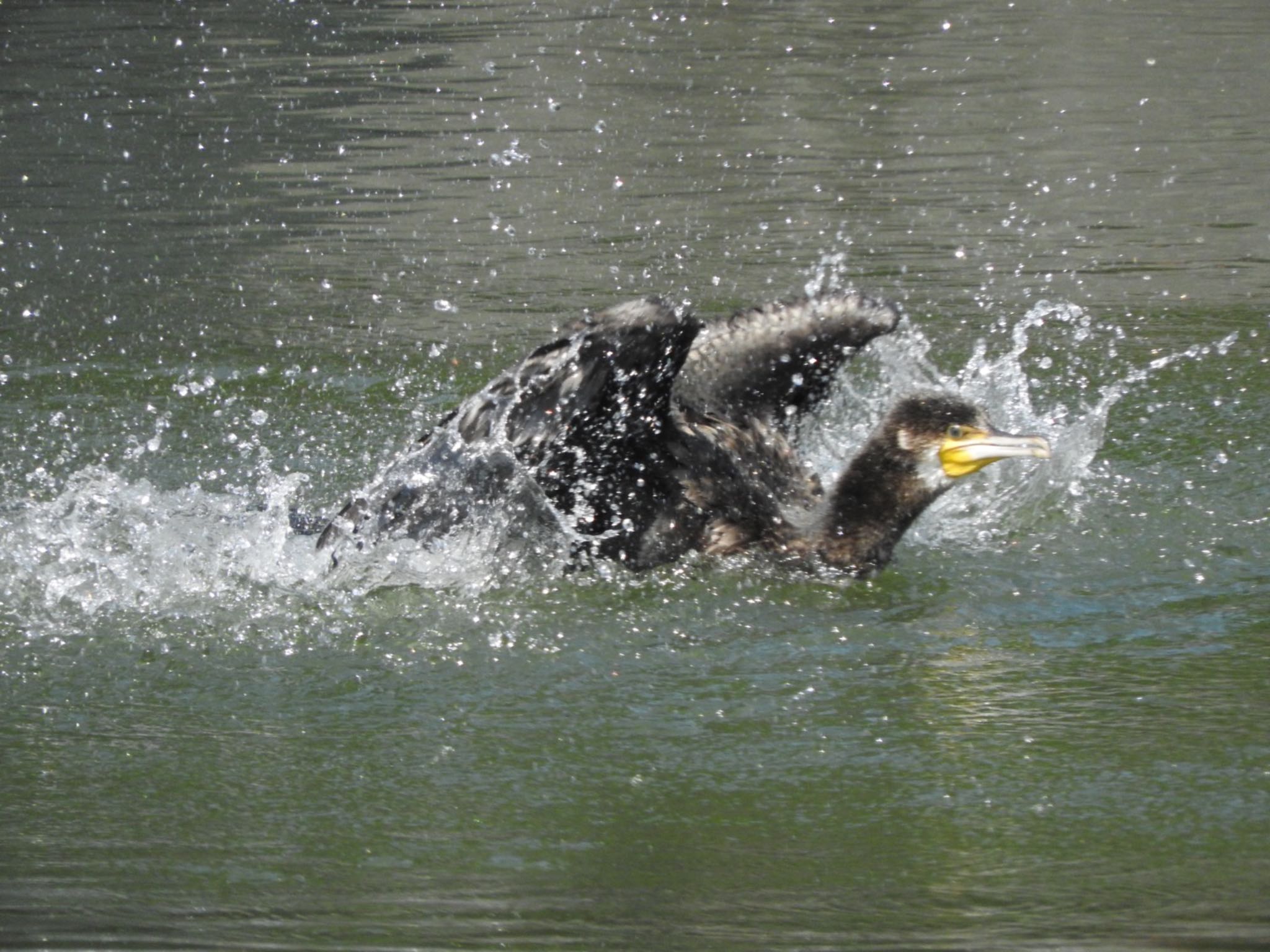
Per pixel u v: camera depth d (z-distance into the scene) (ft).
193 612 34.81
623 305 35.12
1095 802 25.58
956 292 60.39
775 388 40.34
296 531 38.60
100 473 43.19
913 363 48.14
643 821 25.27
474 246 67.41
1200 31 113.80
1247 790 25.89
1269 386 49.62
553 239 68.33
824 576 36.96
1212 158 79.56
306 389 50.78
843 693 30.42
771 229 69.26
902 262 64.34
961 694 30.19
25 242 68.80
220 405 49.29
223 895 22.75
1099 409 45.75
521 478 36.81
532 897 22.49
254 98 97.40
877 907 22.02
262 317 58.29
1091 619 33.91
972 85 98.48
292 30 119.03
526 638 33.60
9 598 35.45
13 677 31.73
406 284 62.23
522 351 54.19
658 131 88.17
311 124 90.48
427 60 107.76
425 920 21.72
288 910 22.17
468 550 36.70
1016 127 87.35
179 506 40.52
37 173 80.69
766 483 38.55
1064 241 66.85
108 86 100.94
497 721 29.50
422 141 86.02
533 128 88.79
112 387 50.96
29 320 58.13
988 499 41.14
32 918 21.99
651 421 36.65
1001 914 21.77
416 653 32.83
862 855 23.94
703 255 65.46
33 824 25.41
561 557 37.01
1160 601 34.78
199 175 79.56
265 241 68.54
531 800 26.13
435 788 26.63
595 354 34.81
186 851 24.38
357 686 31.24
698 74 103.55
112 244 68.44
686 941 20.97
